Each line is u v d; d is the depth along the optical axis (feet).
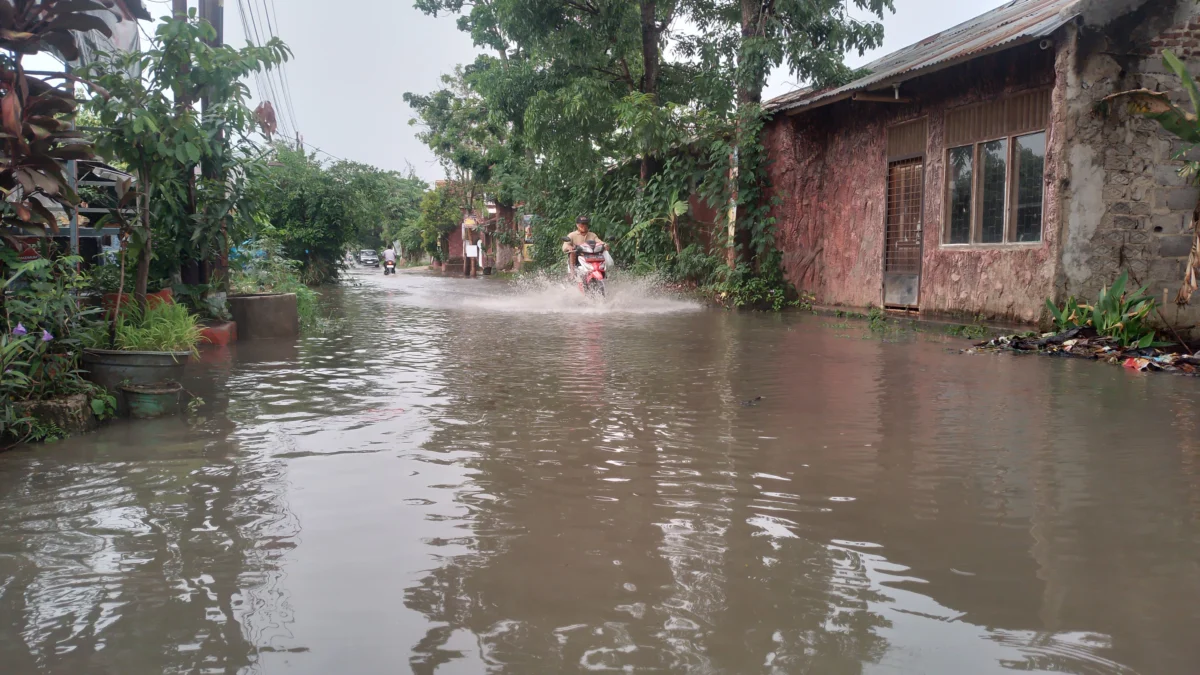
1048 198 32.35
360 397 19.07
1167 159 31.40
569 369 23.58
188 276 30.76
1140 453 13.92
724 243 54.29
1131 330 27.78
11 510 10.86
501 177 93.86
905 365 24.66
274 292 38.04
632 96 57.36
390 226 230.89
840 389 20.29
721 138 56.18
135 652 7.11
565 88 62.34
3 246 16.78
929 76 40.70
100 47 28.66
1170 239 31.58
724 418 16.79
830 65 52.54
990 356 26.89
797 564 9.07
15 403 14.82
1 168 15.80
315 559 9.19
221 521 10.43
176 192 29.14
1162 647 7.20
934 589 8.43
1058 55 30.91
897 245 44.39
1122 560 9.20
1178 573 8.82
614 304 51.70
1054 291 31.32
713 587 8.46
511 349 28.50
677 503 11.22
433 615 7.80
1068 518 10.62
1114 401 18.71
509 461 13.35
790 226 51.90
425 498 11.39
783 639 7.34
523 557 9.27
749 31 54.70
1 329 16.03
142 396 16.66
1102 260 31.35
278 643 7.26
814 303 51.13
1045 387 20.66
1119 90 31.04
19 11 16.35
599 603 8.08
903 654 7.06
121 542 9.70
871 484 12.12
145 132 21.29
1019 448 14.28
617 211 70.03
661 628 7.55
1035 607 8.00
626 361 25.35
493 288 79.00
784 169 51.70
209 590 8.37
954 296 39.37
